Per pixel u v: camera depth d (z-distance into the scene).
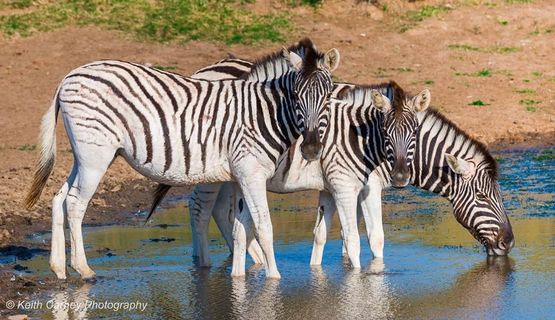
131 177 28.62
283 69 17.75
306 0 47.31
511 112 36.94
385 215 24.06
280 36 43.69
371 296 16.67
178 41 42.41
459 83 39.94
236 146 17.41
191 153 17.42
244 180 17.48
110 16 44.25
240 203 19.91
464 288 17.11
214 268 19.08
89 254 20.20
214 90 17.59
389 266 18.89
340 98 18.66
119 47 41.25
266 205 17.62
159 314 15.67
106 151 17.19
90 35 42.22
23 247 20.62
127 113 17.16
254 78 17.92
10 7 44.62
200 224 19.23
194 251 20.11
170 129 17.30
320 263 19.20
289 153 18.33
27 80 37.78
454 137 19.47
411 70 41.09
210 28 43.81
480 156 19.42
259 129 17.39
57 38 41.72
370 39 44.22
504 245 19.30
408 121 17.55
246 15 45.69
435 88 39.25
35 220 23.31
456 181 19.45
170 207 25.75
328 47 42.91
